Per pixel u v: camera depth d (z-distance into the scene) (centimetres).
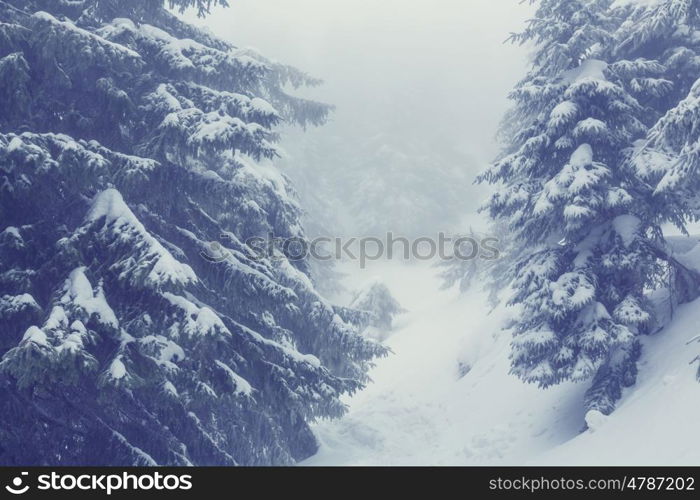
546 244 1955
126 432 1452
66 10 1609
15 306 1228
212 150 1480
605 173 1766
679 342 1723
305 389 1595
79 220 1453
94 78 1570
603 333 1706
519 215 1955
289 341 1922
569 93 1853
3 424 1331
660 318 1909
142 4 1773
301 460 2244
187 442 1545
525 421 2167
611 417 1661
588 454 1555
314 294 1938
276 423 2000
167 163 1555
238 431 1828
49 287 1328
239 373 1554
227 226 1784
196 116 1492
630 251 1770
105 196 1385
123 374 1227
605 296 1809
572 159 1802
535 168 1941
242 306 1636
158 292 1277
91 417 1414
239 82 1706
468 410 2566
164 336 1394
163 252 1275
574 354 1769
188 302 1378
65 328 1182
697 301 1825
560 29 1928
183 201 1585
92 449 1391
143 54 1639
